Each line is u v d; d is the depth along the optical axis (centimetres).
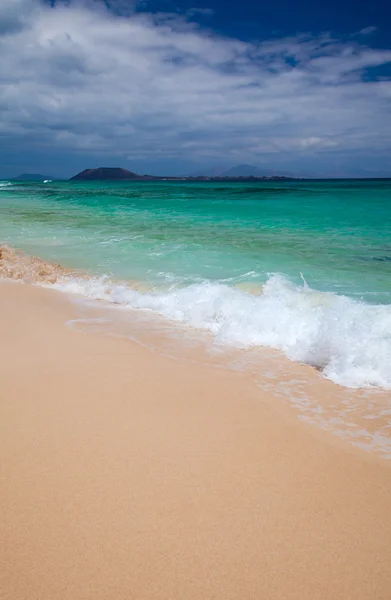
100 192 4462
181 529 196
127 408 309
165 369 390
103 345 448
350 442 277
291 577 175
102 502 211
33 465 238
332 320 453
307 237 1220
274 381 374
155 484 226
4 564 176
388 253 973
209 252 1008
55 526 196
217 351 445
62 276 781
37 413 297
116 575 173
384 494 225
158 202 2739
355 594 168
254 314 514
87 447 257
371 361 390
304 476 239
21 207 2466
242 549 187
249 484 230
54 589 166
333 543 192
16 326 503
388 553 187
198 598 164
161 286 704
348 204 2231
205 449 261
